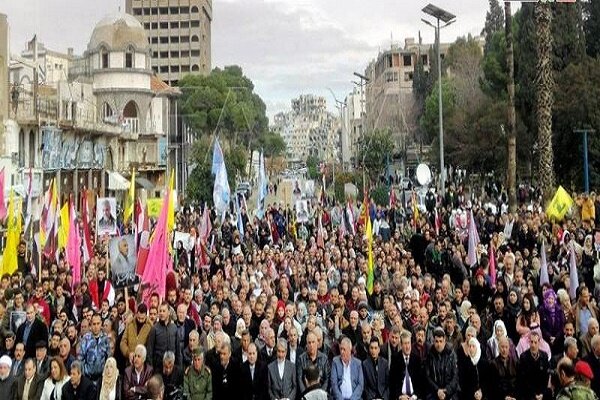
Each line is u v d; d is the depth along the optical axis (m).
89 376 11.18
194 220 29.36
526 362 10.18
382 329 11.80
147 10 127.62
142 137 57.38
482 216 27.03
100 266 16.75
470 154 52.38
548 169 29.77
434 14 37.59
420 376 10.25
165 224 13.93
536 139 45.09
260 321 12.77
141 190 56.47
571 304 13.30
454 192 42.03
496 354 10.69
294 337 10.79
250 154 78.81
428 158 73.31
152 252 13.77
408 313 13.07
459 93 68.19
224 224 27.36
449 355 10.22
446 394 10.07
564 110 40.97
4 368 10.21
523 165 49.06
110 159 51.12
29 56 61.28
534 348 10.18
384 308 13.36
